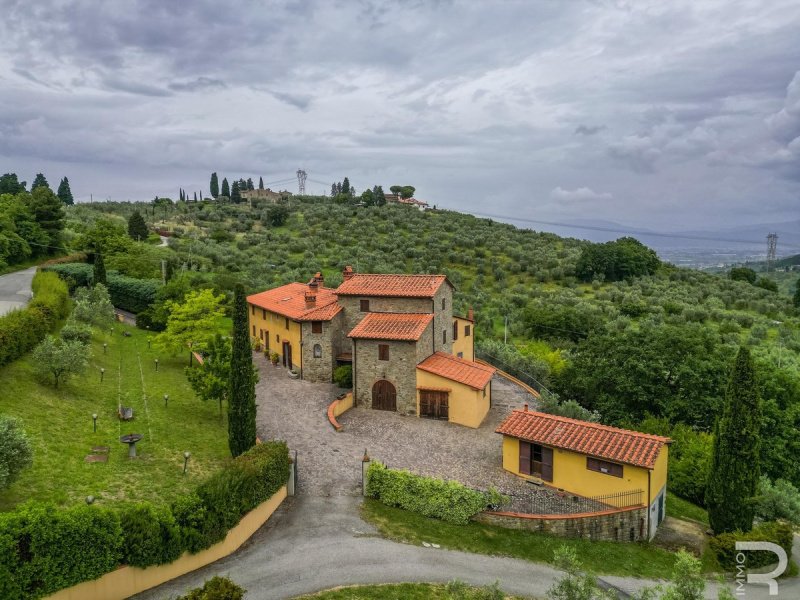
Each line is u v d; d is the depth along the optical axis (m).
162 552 19.05
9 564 15.45
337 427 36.94
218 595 15.95
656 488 29.11
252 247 101.44
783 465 40.06
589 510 28.03
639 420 44.03
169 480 25.28
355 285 47.16
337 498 27.56
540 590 21.66
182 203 162.12
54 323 39.97
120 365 41.97
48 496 21.28
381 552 23.06
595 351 48.72
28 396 29.28
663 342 45.91
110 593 17.80
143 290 59.97
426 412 40.31
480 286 90.69
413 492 27.06
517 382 50.66
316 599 19.34
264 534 23.81
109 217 119.00
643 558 26.08
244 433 28.44
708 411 42.41
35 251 69.88
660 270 112.81
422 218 137.62
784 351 64.31
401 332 40.94
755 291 98.25
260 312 56.66
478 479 31.09
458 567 22.73
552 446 30.11
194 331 45.47
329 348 46.16
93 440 27.44
